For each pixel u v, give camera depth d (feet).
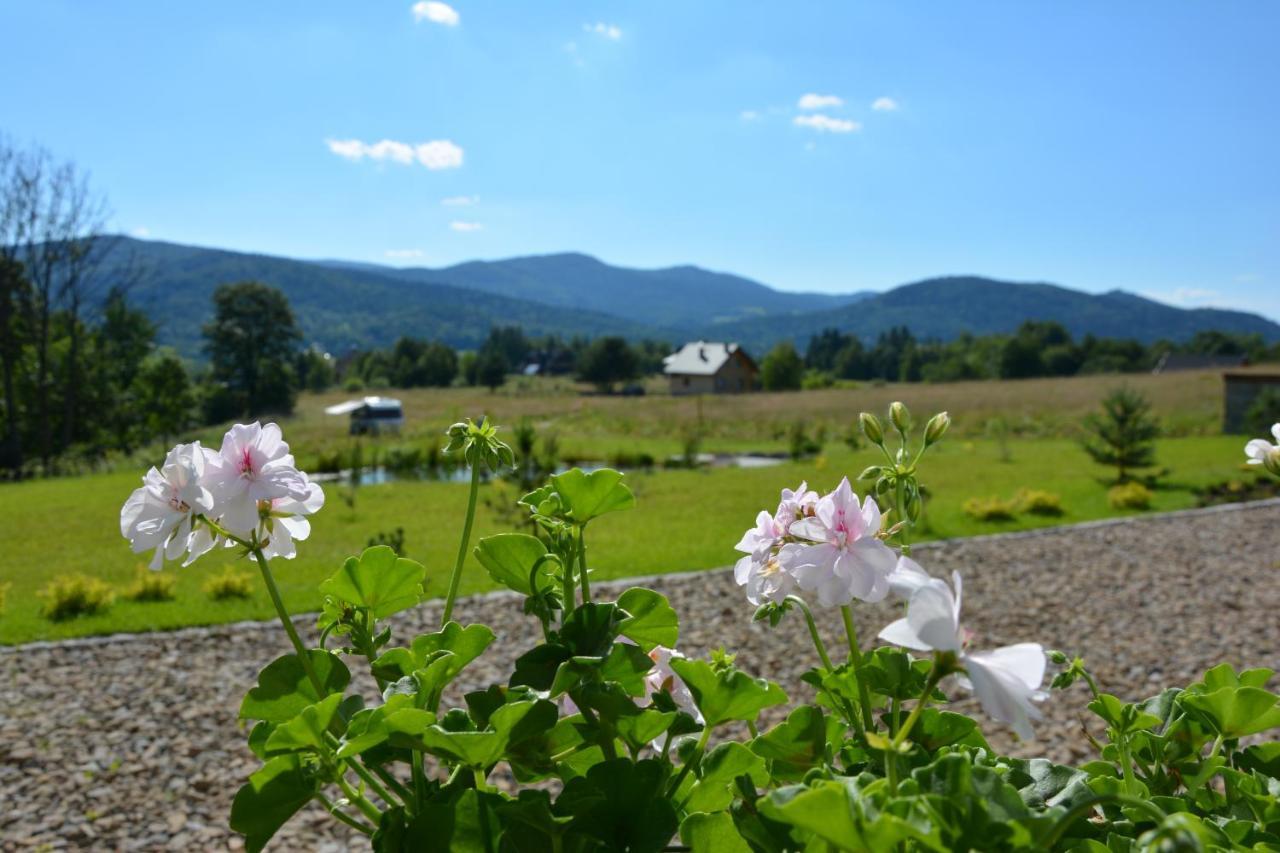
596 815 3.67
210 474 3.96
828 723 4.32
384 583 4.36
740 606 28.50
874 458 89.15
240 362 240.94
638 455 97.30
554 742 4.07
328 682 4.19
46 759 17.26
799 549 3.81
